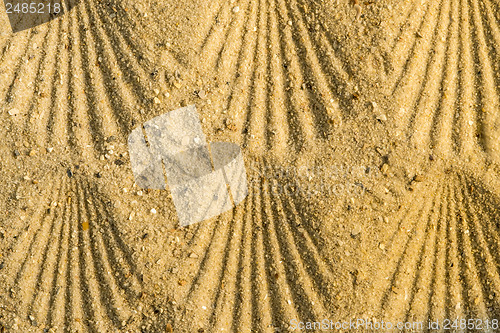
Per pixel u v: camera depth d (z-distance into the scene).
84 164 0.63
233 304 0.63
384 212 0.63
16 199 0.63
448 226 0.63
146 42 0.63
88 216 0.63
